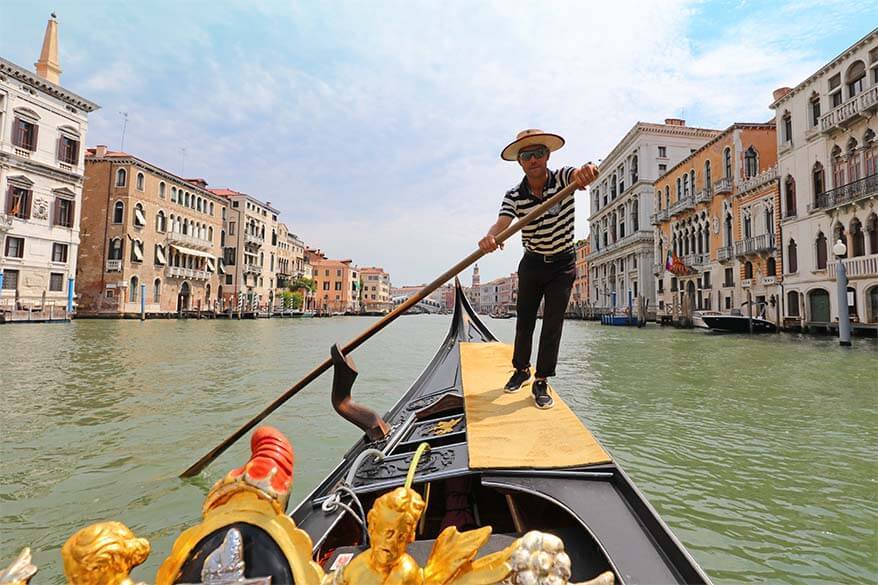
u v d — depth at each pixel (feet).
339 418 19.25
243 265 148.05
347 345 9.40
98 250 101.96
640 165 123.44
